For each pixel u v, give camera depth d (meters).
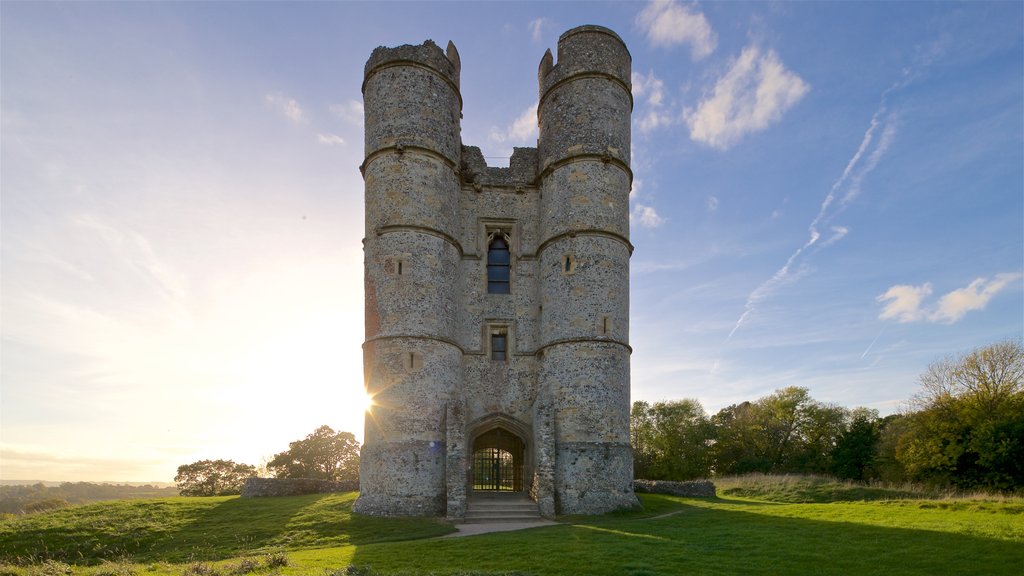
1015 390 42.81
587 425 25.20
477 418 27.80
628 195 28.58
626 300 27.38
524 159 30.94
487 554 15.52
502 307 29.17
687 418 65.81
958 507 22.12
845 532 17.73
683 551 15.37
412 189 26.75
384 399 25.00
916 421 44.75
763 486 38.16
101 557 19.23
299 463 55.31
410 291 25.84
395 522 22.27
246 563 14.63
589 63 28.38
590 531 19.52
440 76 28.42
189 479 55.75
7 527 21.81
